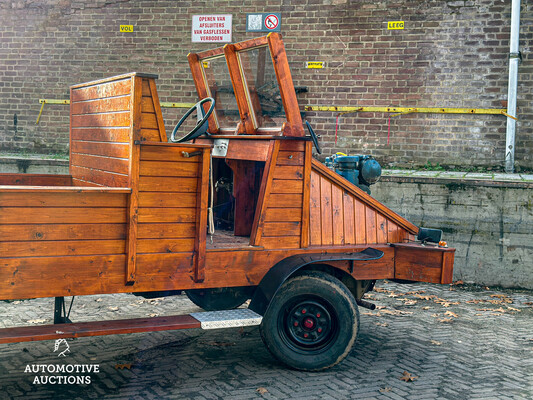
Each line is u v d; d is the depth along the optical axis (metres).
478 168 9.68
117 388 4.05
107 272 3.78
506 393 4.19
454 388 4.25
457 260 7.81
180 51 10.67
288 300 4.41
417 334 5.61
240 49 4.57
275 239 4.44
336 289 4.44
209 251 4.16
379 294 7.19
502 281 7.66
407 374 4.46
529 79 9.43
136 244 3.85
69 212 3.63
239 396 3.97
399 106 9.96
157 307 6.20
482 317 6.31
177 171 3.95
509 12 9.46
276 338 4.40
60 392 3.95
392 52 9.93
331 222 4.79
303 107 10.29
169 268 4.00
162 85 10.76
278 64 4.30
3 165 8.89
